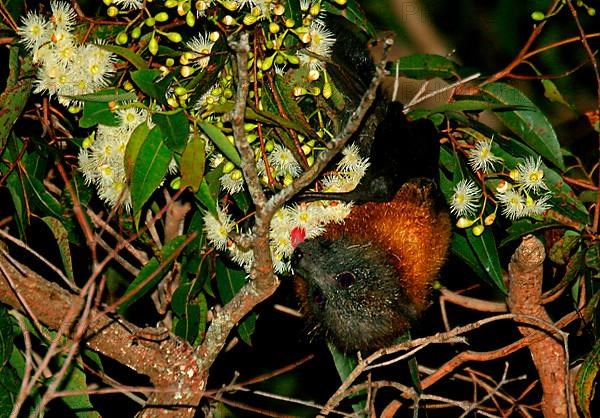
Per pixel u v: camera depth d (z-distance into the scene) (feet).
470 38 32.19
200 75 19.42
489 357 23.34
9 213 24.27
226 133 19.72
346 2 22.31
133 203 18.06
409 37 31.94
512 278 22.43
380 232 24.17
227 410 27.61
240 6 19.27
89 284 16.30
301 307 25.67
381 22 31.86
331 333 24.48
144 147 18.25
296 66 20.33
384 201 23.11
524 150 22.52
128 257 25.29
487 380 29.19
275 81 19.85
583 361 22.81
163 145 18.37
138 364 19.66
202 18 21.08
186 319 20.75
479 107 21.56
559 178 22.31
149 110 18.58
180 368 19.65
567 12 29.66
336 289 23.85
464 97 24.03
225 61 19.69
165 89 18.90
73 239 21.34
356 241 24.03
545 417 24.52
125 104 19.24
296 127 18.84
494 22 31.65
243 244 18.33
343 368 24.54
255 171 16.31
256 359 29.99
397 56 32.07
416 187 24.16
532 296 22.56
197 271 20.56
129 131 18.98
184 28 21.39
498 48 31.83
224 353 28.94
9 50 22.15
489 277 23.24
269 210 16.66
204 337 20.89
